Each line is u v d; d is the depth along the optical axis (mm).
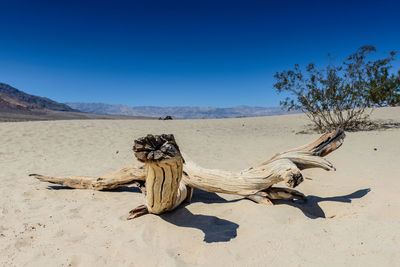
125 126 15695
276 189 3891
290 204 3889
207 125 18312
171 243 2963
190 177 4309
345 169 5934
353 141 10180
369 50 12586
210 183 4148
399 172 5152
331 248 2650
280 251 2662
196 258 2701
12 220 3664
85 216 3814
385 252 2490
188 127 16922
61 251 2859
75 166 7414
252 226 3223
